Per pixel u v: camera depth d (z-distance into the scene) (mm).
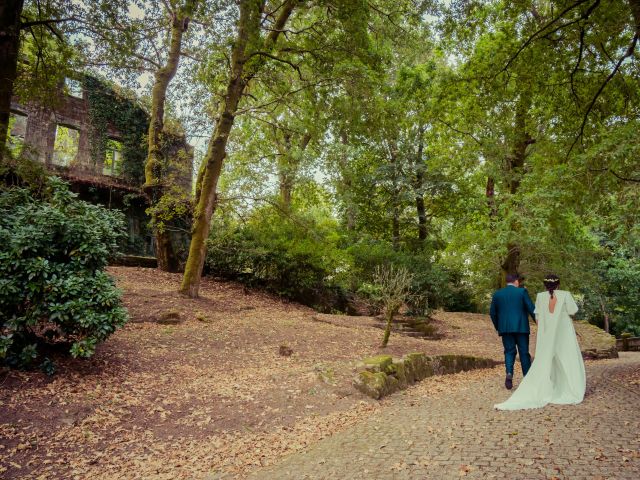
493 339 15523
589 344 15273
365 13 14789
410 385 8445
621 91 11453
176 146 21453
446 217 26344
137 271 17062
